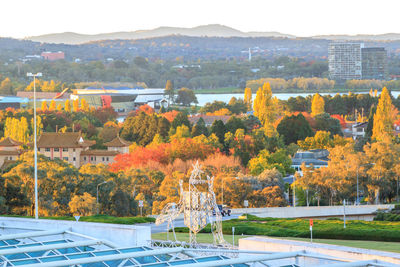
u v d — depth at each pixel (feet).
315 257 188.44
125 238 274.36
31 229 296.10
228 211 527.40
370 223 393.29
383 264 168.55
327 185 645.92
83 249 213.66
